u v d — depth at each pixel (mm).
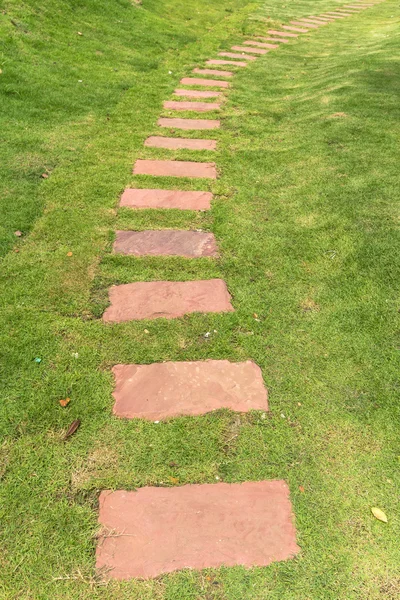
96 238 3629
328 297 3145
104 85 6516
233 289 3223
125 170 4652
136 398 2441
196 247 3627
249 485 2100
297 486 2100
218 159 5023
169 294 3146
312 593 1764
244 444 2260
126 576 1789
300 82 7641
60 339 2730
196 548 1879
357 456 2219
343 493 2076
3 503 1960
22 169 4367
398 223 3779
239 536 1920
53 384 2463
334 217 3924
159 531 1926
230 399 2469
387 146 5051
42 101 5637
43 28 7184
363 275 3301
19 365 2545
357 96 6461
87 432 2260
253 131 5762
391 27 11398
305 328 2916
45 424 2271
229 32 10602
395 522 1976
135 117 5867
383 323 2922
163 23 9711
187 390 2500
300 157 5027
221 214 4055
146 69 7473
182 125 5812
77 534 1894
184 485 2090
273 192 4422
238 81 7578
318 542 1911
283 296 3168
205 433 2297
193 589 1761
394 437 2295
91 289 3135
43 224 3711
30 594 1717
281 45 10031
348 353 2740
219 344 2789
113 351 2695
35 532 1883
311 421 2371
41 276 3188
